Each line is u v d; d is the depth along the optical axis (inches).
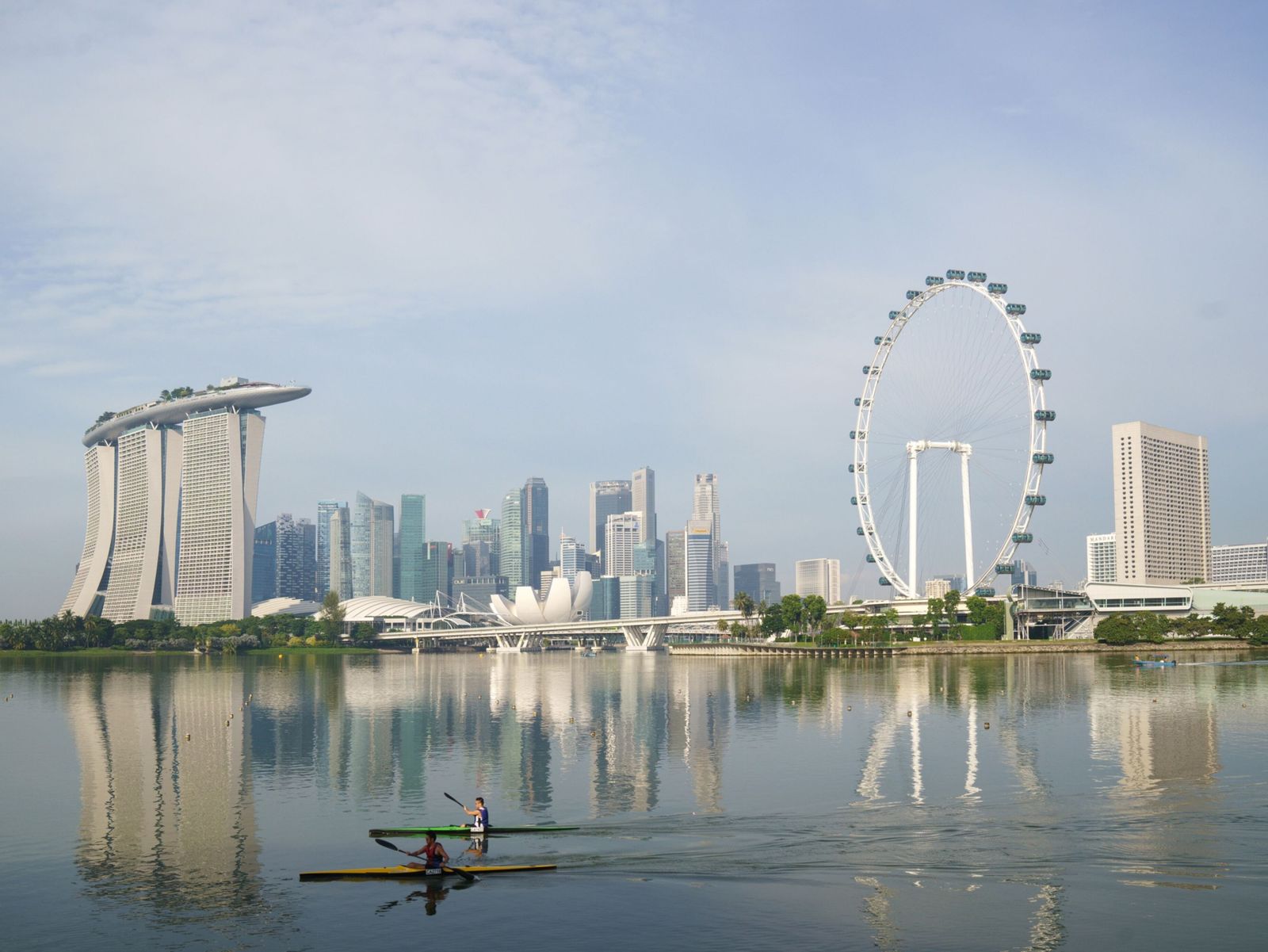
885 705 6318.9
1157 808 3122.5
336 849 2920.8
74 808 3479.3
